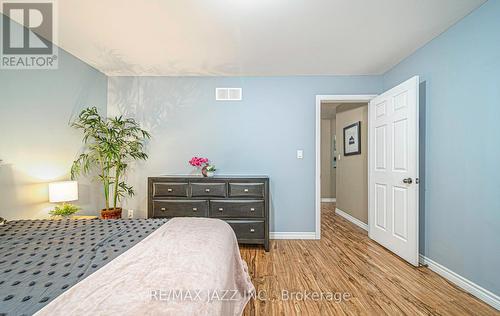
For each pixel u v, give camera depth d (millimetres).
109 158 2654
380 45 2406
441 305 1725
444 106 2135
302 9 1824
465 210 1922
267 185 2771
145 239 1211
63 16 1914
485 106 1763
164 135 3227
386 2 1745
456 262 2004
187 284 794
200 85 3225
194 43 2354
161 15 1895
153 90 3221
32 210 2146
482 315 1615
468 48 1895
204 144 3225
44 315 592
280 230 3205
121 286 750
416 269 2281
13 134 2000
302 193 3203
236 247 1629
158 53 2566
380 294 1863
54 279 792
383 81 3164
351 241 3080
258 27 2076
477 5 1778
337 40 2303
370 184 3143
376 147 3008
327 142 6535
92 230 1397
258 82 3221
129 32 2152
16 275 816
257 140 3219
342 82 3199
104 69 2998
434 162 2250
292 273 2203
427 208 2336
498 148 1674
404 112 2465
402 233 2504
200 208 2783
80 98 2721
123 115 3203
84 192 2768
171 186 2795
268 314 1620
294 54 2598
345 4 1767
